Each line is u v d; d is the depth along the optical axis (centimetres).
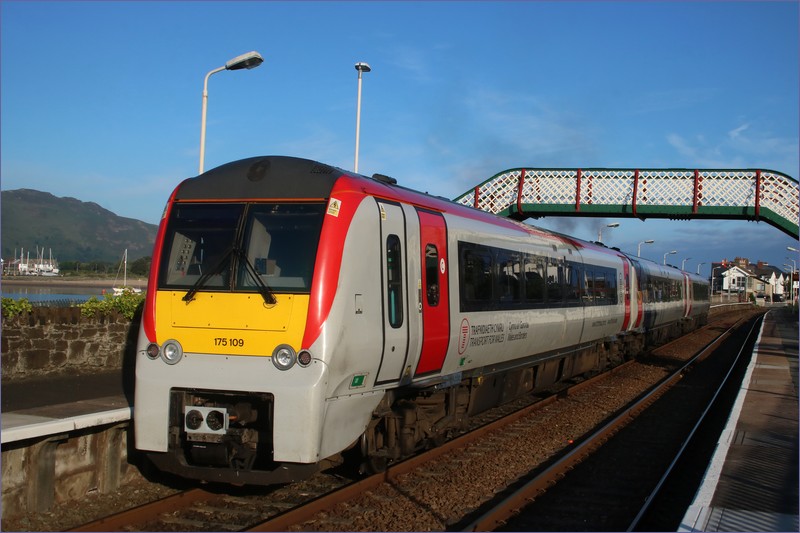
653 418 1249
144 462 771
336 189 698
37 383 980
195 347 662
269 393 635
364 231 703
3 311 986
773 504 654
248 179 723
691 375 1931
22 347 1013
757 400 1276
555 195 2067
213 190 727
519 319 1122
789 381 1565
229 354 652
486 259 1011
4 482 617
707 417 1273
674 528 666
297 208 692
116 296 1187
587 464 894
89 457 709
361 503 688
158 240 716
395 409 805
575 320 1443
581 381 1727
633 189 2016
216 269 677
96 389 927
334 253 666
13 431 613
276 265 671
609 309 1731
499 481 796
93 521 586
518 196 2083
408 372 792
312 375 631
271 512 662
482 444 979
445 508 689
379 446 789
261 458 673
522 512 690
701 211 1983
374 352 707
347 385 675
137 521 619
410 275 785
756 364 1959
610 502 734
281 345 639
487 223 1053
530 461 898
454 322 888
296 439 626
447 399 944
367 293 700
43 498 650
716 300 10762
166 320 677
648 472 868
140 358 678
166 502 651
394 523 635
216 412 649
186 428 656
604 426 1094
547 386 1423
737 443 906
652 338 2531
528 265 1194
